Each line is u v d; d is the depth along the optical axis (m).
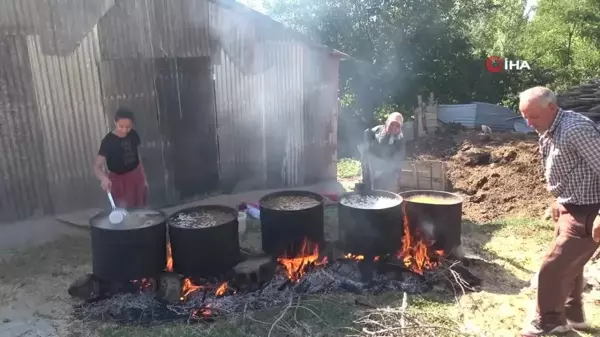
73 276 4.98
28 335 3.86
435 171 7.28
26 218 6.68
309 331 3.76
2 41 6.14
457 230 4.51
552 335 3.67
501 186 7.59
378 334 3.72
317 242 4.39
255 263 4.35
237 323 3.91
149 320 3.96
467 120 14.80
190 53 7.19
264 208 4.33
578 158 3.20
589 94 11.84
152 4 6.82
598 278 4.44
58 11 6.34
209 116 7.52
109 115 6.89
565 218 3.39
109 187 4.80
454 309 4.14
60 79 6.54
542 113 3.25
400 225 4.36
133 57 6.85
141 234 3.84
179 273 4.11
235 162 7.89
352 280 4.43
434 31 16.30
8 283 4.80
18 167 6.51
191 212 4.53
